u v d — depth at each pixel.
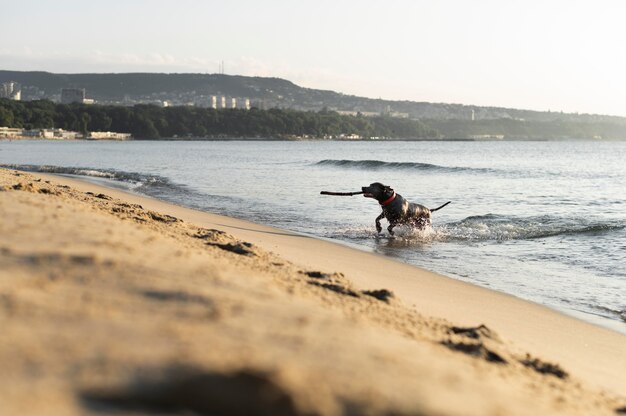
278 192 27.33
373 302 6.16
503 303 8.78
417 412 2.66
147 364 2.73
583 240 14.85
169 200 23.50
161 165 52.59
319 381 2.74
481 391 3.28
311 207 21.38
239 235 13.40
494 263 12.23
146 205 19.39
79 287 3.90
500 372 4.39
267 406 2.46
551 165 61.66
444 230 16.31
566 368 5.73
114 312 3.47
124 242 5.48
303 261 10.07
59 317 3.28
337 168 50.97
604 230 16.00
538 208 22.62
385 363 3.26
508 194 28.39
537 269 11.73
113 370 2.66
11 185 11.87
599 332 7.71
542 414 3.29
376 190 15.31
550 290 10.11
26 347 2.81
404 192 29.36
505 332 6.95
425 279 10.09
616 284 10.60
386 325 5.00
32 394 2.39
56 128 195.12
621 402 4.74
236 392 2.50
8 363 2.64
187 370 2.68
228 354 2.95
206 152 93.62
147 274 4.34
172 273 4.47
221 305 3.82
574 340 7.16
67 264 4.39
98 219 6.82
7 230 5.44
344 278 7.40
